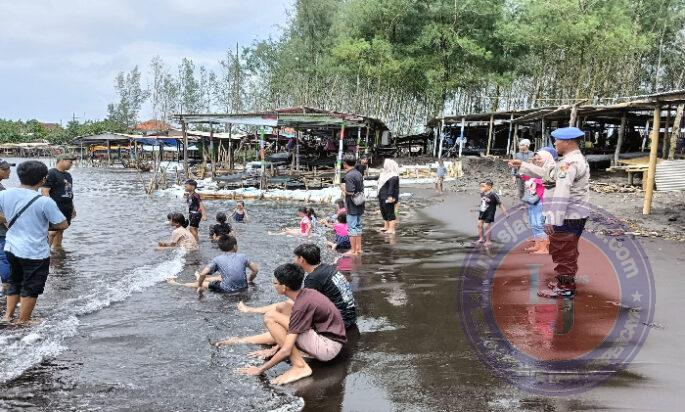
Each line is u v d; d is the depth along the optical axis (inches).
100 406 156.3
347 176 357.4
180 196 846.5
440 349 191.8
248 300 265.9
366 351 192.5
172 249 397.7
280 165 1091.3
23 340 208.2
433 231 461.7
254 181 924.0
